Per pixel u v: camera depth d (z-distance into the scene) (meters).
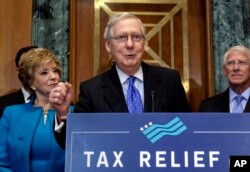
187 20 3.53
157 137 1.26
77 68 3.43
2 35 3.19
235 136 1.25
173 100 1.98
